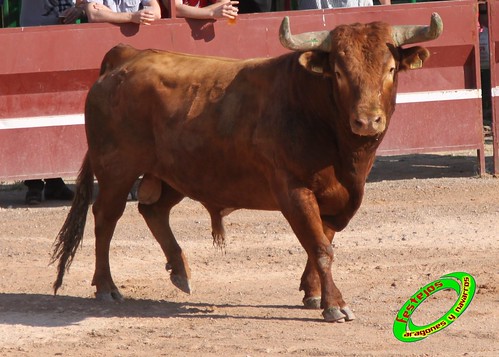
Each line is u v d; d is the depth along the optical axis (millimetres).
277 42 27875
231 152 16766
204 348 14781
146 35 27328
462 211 24656
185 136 17172
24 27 26797
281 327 15922
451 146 28672
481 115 28766
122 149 18094
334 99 15469
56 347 15195
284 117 15992
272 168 16234
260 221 24578
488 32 28625
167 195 18672
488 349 14383
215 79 17250
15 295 18500
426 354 14109
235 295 18312
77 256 21797
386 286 18406
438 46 28109
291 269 20250
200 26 27500
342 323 16062
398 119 28391
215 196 17344
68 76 27172
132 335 15727
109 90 18219
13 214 26203
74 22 29500
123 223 24672
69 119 27391
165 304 17781
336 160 15883
